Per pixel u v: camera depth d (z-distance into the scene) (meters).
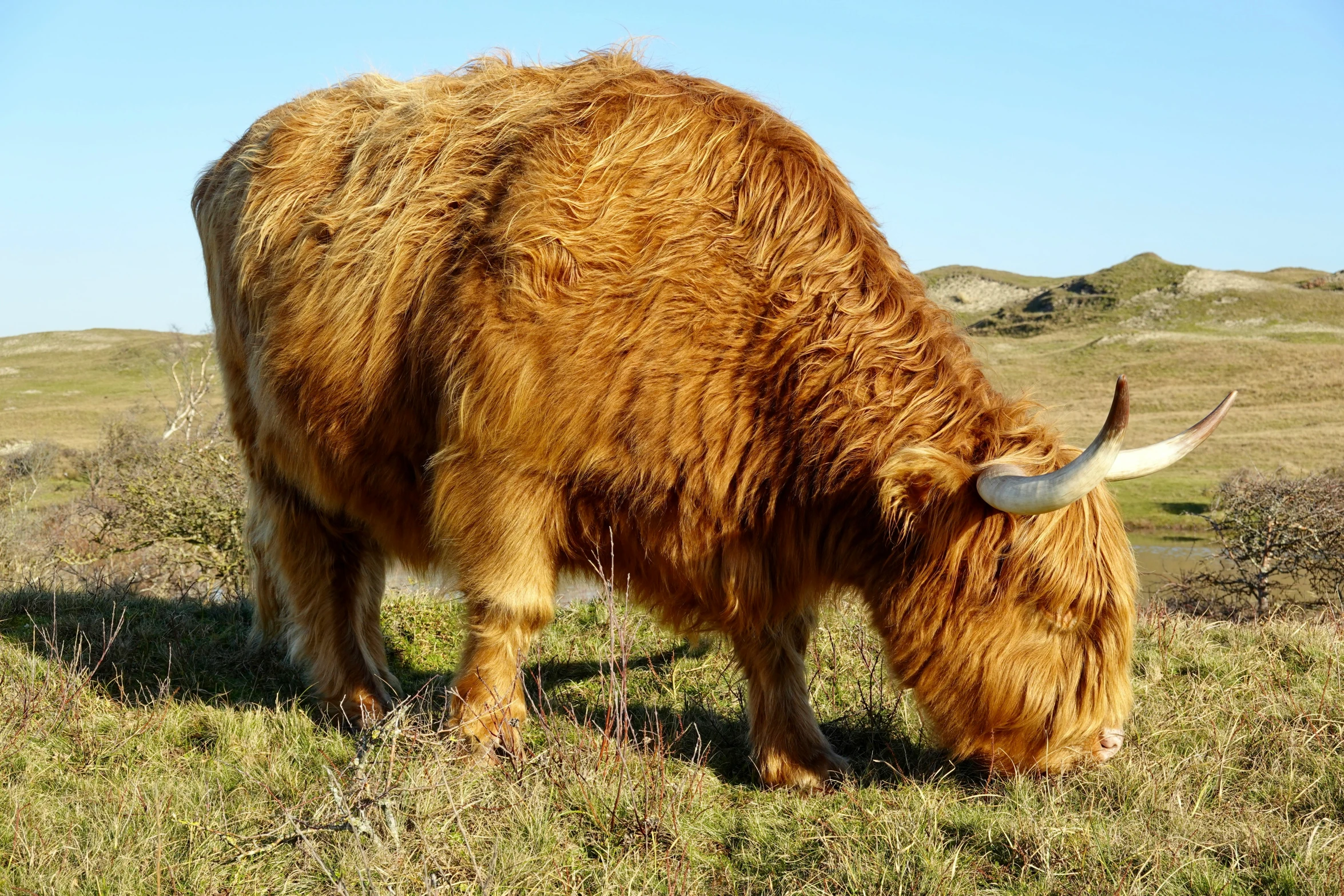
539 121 3.58
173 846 2.85
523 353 3.24
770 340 3.15
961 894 2.67
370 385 3.76
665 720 4.15
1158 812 3.05
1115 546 3.01
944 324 3.32
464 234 3.52
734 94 3.65
